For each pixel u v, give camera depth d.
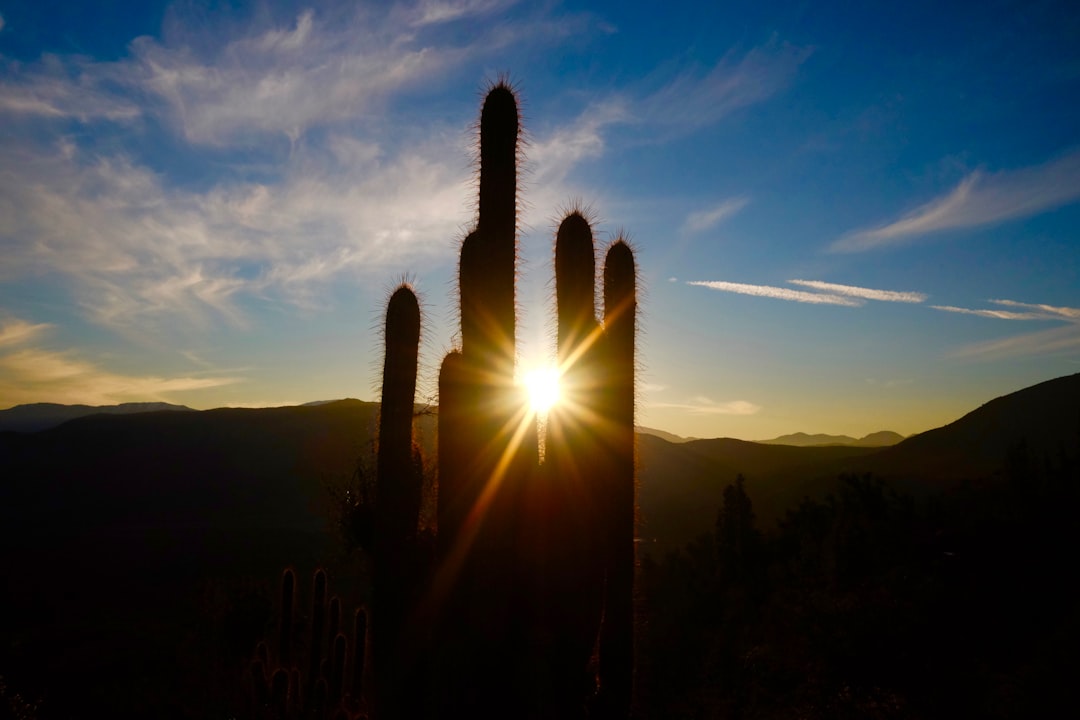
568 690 6.04
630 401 6.91
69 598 44.88
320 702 12.35
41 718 18.66
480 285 6.35
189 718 18.08
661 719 18.34
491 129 6.42
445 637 6.02
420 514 7.59
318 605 13.09
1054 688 12.49
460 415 6.30
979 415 124.44
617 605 6.62
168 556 57.12
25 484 94.62
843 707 14.14
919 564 21.52
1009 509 25.31
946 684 14.06
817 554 27.83
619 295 7.07
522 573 6.16
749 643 20.58
